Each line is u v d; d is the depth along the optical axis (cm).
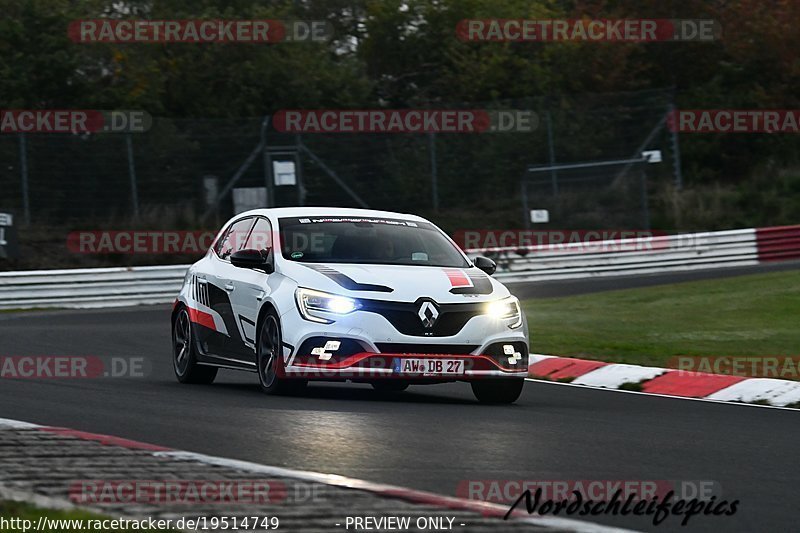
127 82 10812
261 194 9738
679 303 6550
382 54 13138
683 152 12612
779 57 13100
